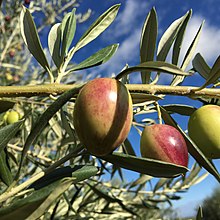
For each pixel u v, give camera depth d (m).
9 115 0.24
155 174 0.10
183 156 0.11
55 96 0.12
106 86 0.10
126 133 0.10
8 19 0.54
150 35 0.14
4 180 0.14
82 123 0.10
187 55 0.15
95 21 0.14
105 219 0.34
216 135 0.12
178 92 0.12
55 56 0.14
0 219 0.07
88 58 0.14
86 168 0.12
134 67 0.10
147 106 0.14
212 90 0.12
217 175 0.11
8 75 0.58
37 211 0.07
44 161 0.30
